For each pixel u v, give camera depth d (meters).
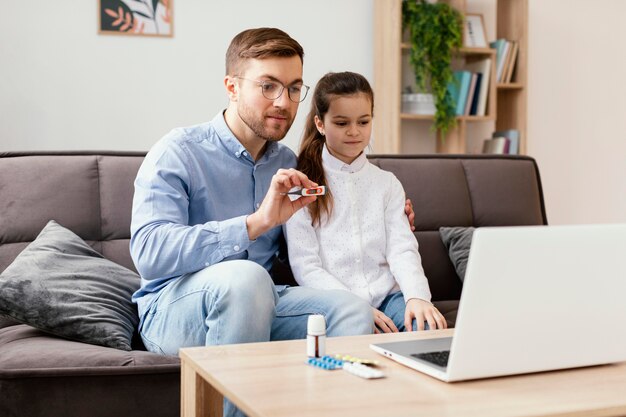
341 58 4.12
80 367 1.51
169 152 1.80
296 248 1.97
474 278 1.06
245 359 1.22
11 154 2.11
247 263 1.59
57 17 3.61
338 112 2.03
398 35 3.95
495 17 4.49
